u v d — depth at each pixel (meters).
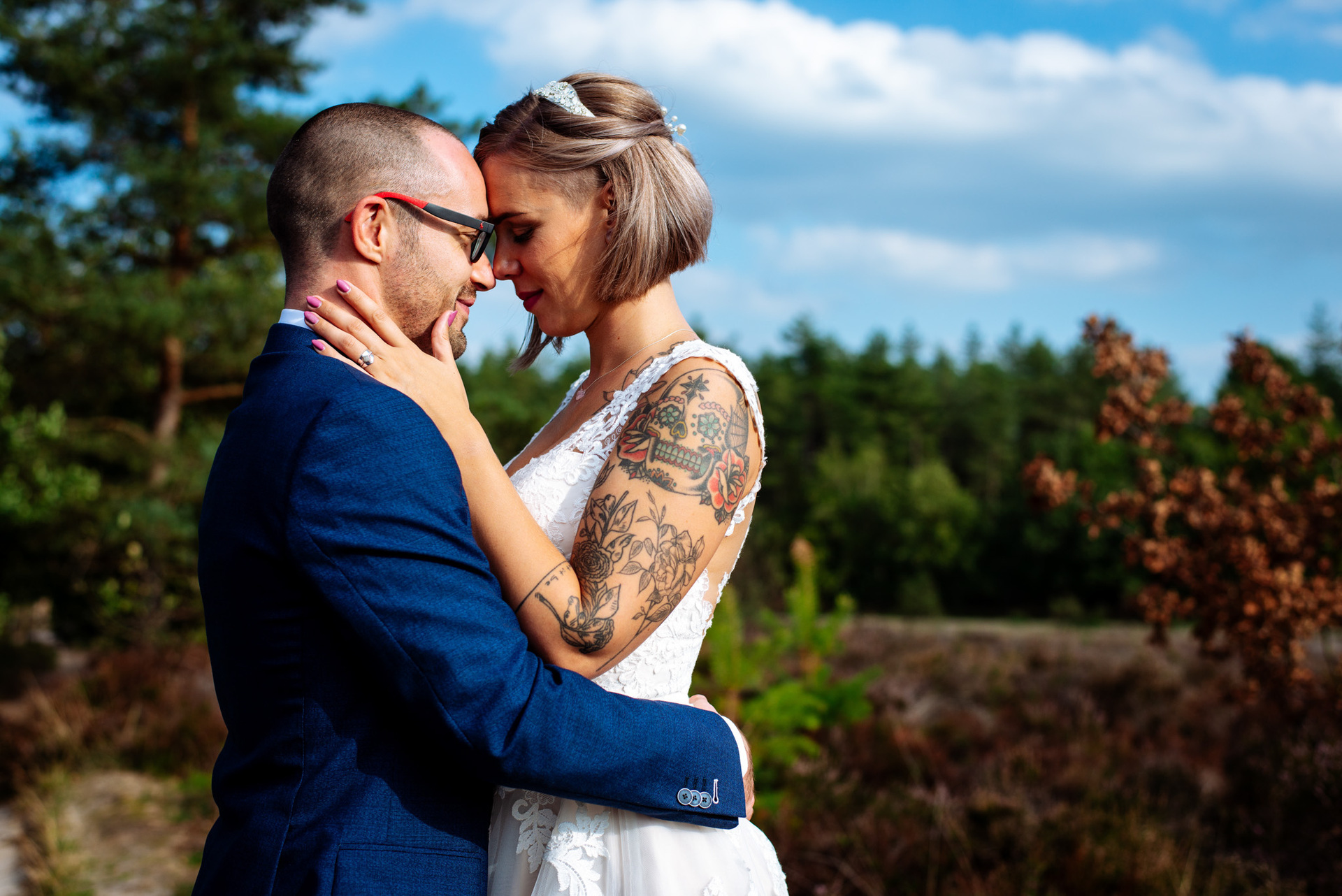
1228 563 4.85
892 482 41.00
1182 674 8.90
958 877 3.85
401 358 1.33
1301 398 4.89
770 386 54.09
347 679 1.21
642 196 1.47
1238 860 3.84
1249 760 4.91
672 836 1.37
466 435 1.33
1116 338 5.19
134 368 12.34
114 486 11.91
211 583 1.25
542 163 1.47
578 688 1.26
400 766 1.23
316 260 1.37
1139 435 5.19
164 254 12.42
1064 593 32.81
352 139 1.37
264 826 1.19
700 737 1.36
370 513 1.16
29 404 12.23
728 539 1.55
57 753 6.43
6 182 11.82
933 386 63.69
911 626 18.09
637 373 1.54
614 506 1.35
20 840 5.23
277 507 1.18
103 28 11.85
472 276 1.47
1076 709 7.49
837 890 3.76
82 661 11.41
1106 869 3.79
